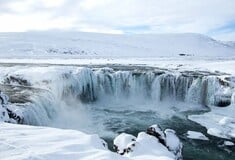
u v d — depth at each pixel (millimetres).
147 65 33719
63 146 5754
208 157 12453
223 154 12805
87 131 15672
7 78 20297
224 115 18984
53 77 19766
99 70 24578
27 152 5309
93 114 19391
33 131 6875
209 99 21625
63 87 19922
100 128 16281
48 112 16469
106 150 5949
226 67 30078
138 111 20469
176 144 9000
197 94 22547
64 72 20953
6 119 11352
